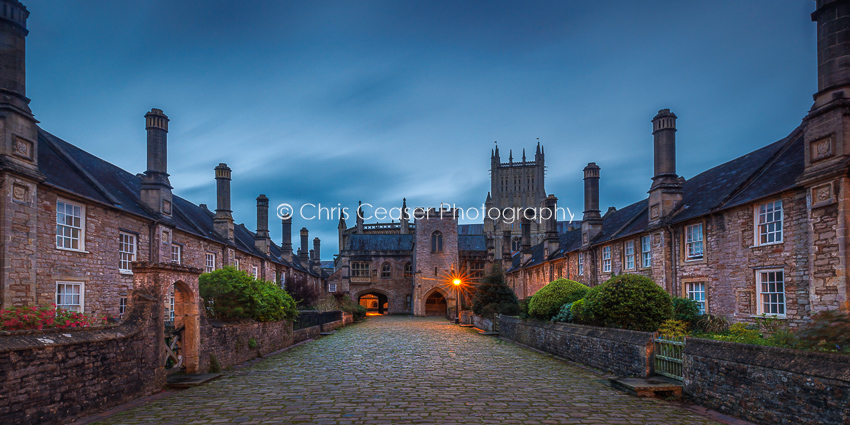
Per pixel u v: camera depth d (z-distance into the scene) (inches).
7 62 458.9
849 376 217.8
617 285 476.1
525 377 424.8
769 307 505.7
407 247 2319.1
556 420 270.5
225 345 478.9
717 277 582.2
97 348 293.6
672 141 716.7
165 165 756.0
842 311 260.4
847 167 396.5
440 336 907.4
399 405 305.9
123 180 798.5
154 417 277.3
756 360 274.8
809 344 262.4
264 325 596.1
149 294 360.2
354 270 2213.3
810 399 237.6
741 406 284.4
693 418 283.7
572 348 539.8
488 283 1161.4
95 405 288.7
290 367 486.9
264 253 1332.4
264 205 1364.4
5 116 446.6
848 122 413.4
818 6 442.0
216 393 349.7
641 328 456.1
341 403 311.7
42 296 488.4
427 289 1940.2
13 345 233.1
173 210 888.3
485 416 277.6
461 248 2380.7
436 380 405.1
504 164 3914.9
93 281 571.5
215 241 932.0
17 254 448.1
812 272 434.0
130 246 664.4
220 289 510.6
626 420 273.6
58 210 521.7
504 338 855.1
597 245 925.8
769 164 572.7
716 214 585.6
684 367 344.8
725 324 498.6
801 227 455.5
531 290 1476.4
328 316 1068.5
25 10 476.4
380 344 740.7
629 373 410.0
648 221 748.0
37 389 246.7
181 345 416.5
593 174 980.6
